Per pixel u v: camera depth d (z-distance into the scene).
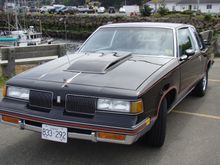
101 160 4.17
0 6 60.97
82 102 3.73
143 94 3.71
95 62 4.44
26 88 4.02
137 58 4.89
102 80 3.91
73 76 4.05
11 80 4.20
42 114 3.84
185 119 5.75
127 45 5.35
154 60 4.81
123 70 4.23
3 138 4.86
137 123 3.59
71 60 4.80
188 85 5.66
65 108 3.80
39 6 78.38
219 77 9.48
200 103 6.77
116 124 3.56
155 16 48.50
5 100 4.16
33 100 3.96
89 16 52.59
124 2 98.69
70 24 52.00
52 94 3.86
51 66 4.56
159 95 4.14
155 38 5.36
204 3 72.25
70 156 4.28
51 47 9.87
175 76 4.79
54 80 4.02
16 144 4.65
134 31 5.54
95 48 5.53
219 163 4.11
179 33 5.63
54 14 59.78
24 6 56.62
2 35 39.72
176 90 4.87
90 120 3.64
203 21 39.38
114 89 3.71
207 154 4.35
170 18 43.41
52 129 3.79
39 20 53.94
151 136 4.38
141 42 5.33
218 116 5.94
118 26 5.77
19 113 3.96
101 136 3.61
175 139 4.83
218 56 14.31
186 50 5.35
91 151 4.42
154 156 4.28
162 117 4.32
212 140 4.82
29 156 4.28
